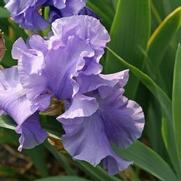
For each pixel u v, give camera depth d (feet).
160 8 2.08
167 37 1.76
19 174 2.54
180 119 1.58
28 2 1.55
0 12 1.84
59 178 1.79
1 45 1.65
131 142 1.42
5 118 1.46
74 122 1.31
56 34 1.32
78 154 1.33
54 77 1.33
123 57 1.75
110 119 1.40
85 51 1.30
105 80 1.34
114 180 1.80
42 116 1.57
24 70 1.33
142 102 2.10
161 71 2.03
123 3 1.65
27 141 1.39
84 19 1.33
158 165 1.65
